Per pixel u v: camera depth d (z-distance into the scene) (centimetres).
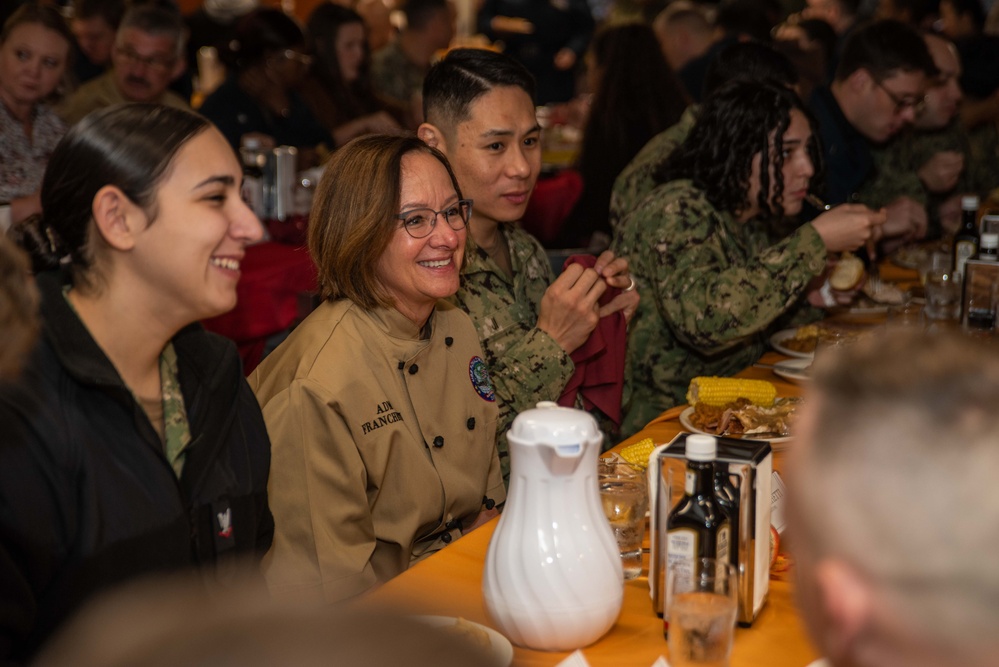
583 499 124
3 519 119
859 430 59
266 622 32
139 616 32
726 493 126
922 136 453
